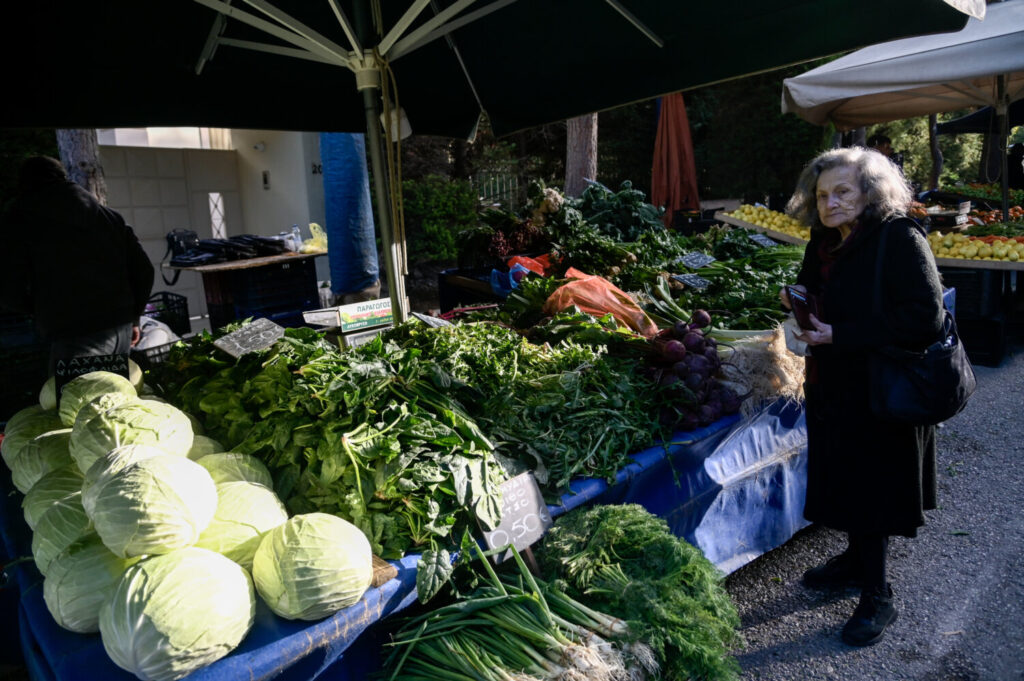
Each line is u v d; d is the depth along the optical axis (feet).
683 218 33.88
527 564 7.05
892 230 7.87
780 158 49.75
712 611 6.43
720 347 10.41
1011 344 23.59
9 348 15.48
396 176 10.13
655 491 8.91
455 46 14.05
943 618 9.66
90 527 5.82
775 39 10.87
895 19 9.59
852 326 8.00
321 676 5.93
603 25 12.34
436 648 6.10
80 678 4.91
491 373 8.80
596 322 11.07
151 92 12.06
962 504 12.85
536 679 5.58
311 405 6.96
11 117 10.85
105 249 12.58
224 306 21.34
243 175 33.35
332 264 20.72
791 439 11.30
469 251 19.45
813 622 9.72
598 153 51.29
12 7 9.84
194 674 4.83
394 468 6.37
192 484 5.47
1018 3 18.58
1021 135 61.00
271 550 5.46
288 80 13.57
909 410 7.77
